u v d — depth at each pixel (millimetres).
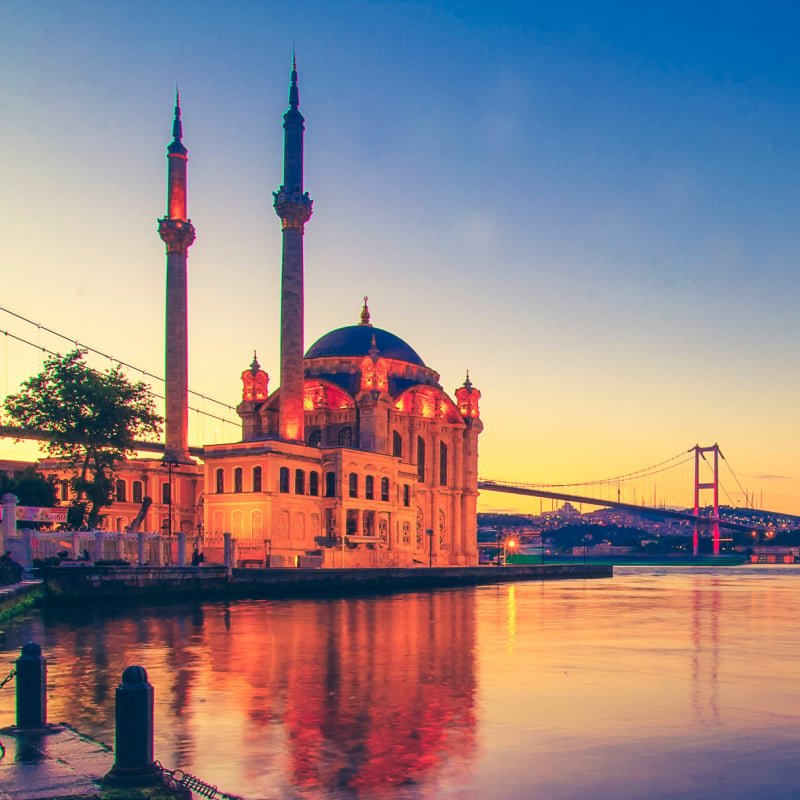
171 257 106312
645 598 69750
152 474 97500
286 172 100812
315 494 95750
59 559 56250
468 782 15086
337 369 115812
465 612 52000
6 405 73562
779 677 25906
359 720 19594
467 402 125125
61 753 14188
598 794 14523
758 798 14391
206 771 15562
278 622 43750
